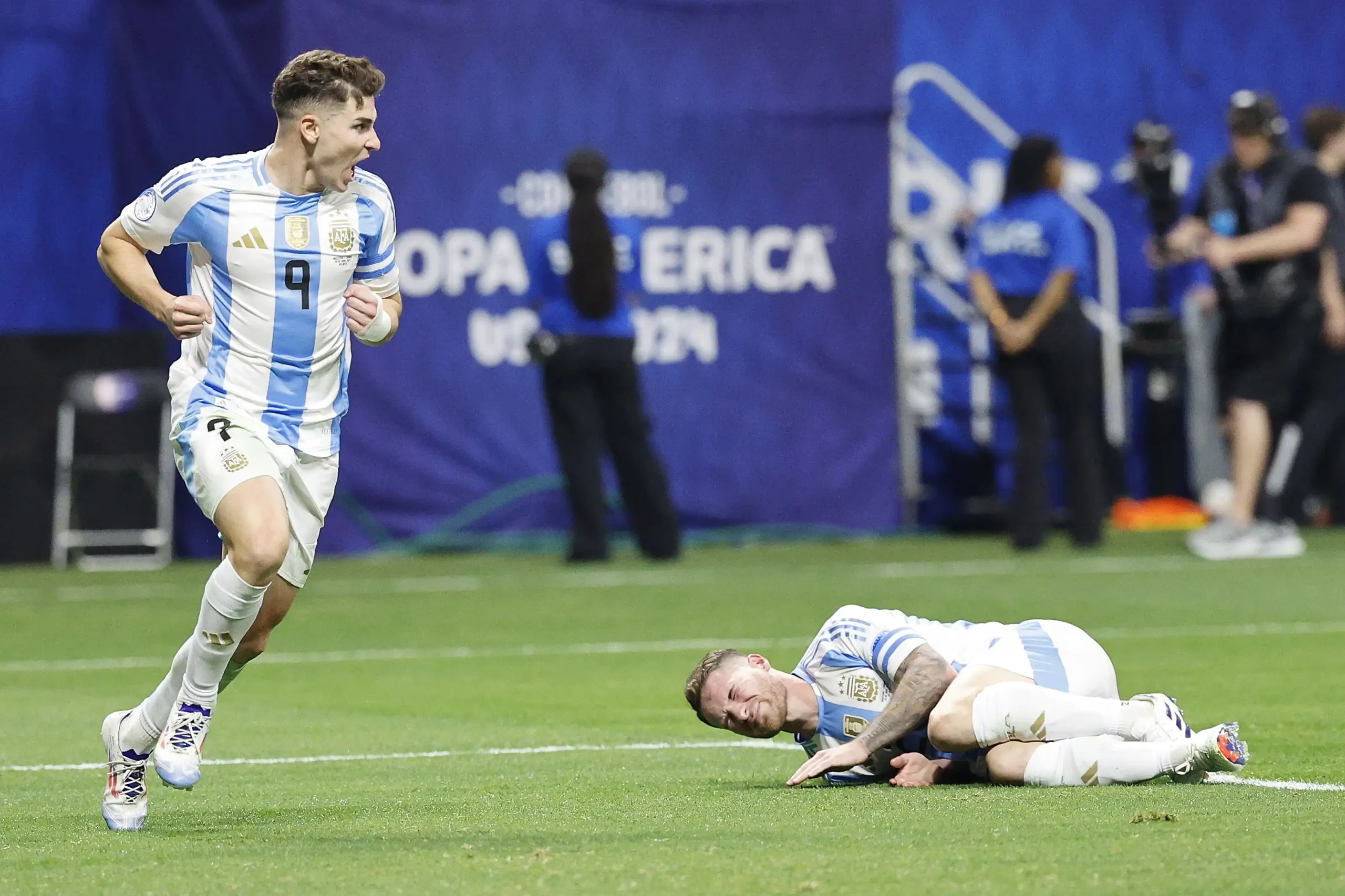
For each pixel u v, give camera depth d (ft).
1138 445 202.69
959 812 51.93
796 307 185.68
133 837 52.24
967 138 198.59
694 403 182.70
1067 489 168.55
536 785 61.77
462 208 175.63
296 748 73.67
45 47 183.73
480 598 138.51
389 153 173.06
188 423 55.01
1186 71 203.21
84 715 85.51
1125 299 203.10
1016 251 160.15
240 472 53.52
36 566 175.11
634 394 162.50
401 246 173.99
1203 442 195.72
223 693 92.79
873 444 188.24
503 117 176.14
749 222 183.93
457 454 176.45
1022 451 166.20
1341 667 92.73
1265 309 155.43
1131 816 50.52
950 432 198.49
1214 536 159.84
